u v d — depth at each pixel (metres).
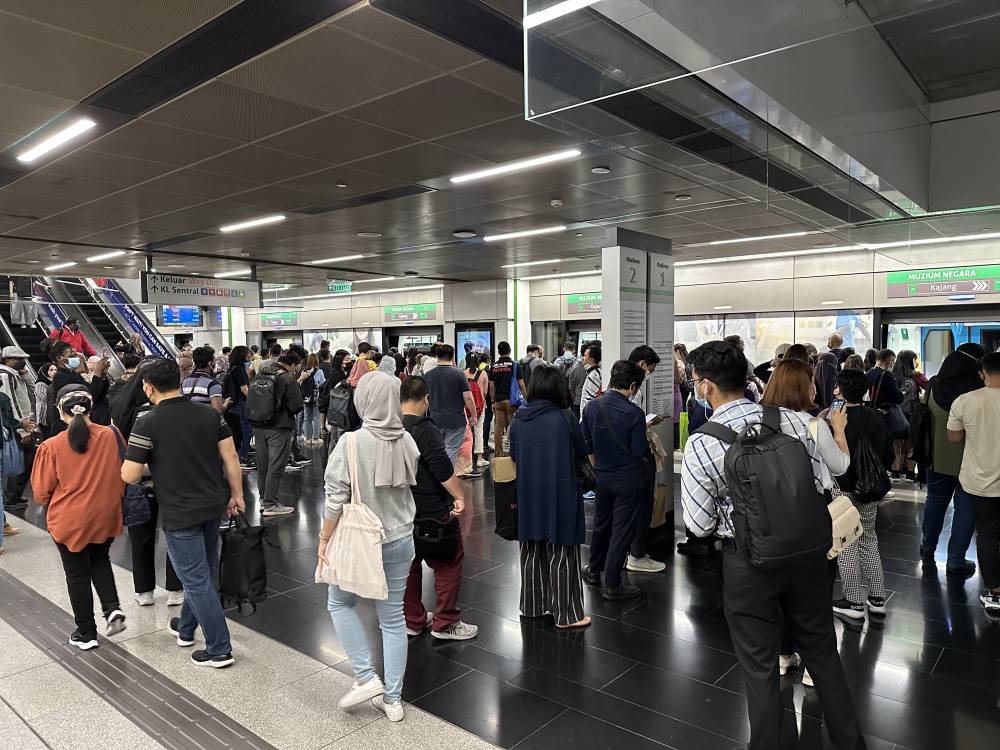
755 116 3.79
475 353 9.73
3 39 3.75
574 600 3.79
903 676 3.21
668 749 2.63
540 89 3.05
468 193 7.61
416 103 4.80
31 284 15.42
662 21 2.94
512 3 3.45
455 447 6.96
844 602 3.84
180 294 12.71
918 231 6.59
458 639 3.65
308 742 2.68
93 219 8.91
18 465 6.50
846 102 4.47
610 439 4.15
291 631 3.79
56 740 2.71
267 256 12.62
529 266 14.38
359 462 2.78
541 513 3.75
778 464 2.14
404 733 2.74
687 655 3.45
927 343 11.09
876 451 3.77
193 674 3.27
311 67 4.17
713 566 4.89
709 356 2.42
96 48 3.89
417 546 3.46
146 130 5.30
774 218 9.02
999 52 5.16
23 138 5.49
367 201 7.99
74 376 7.03
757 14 3.08
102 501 3.54
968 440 4.02
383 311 20.25
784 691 3.07
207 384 5.55
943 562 4.91
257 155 6.03
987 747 2.63
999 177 5.77
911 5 3.10
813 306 12.30
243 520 3.44
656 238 6.02
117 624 3.74
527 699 3.02
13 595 4.34
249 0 3.40
